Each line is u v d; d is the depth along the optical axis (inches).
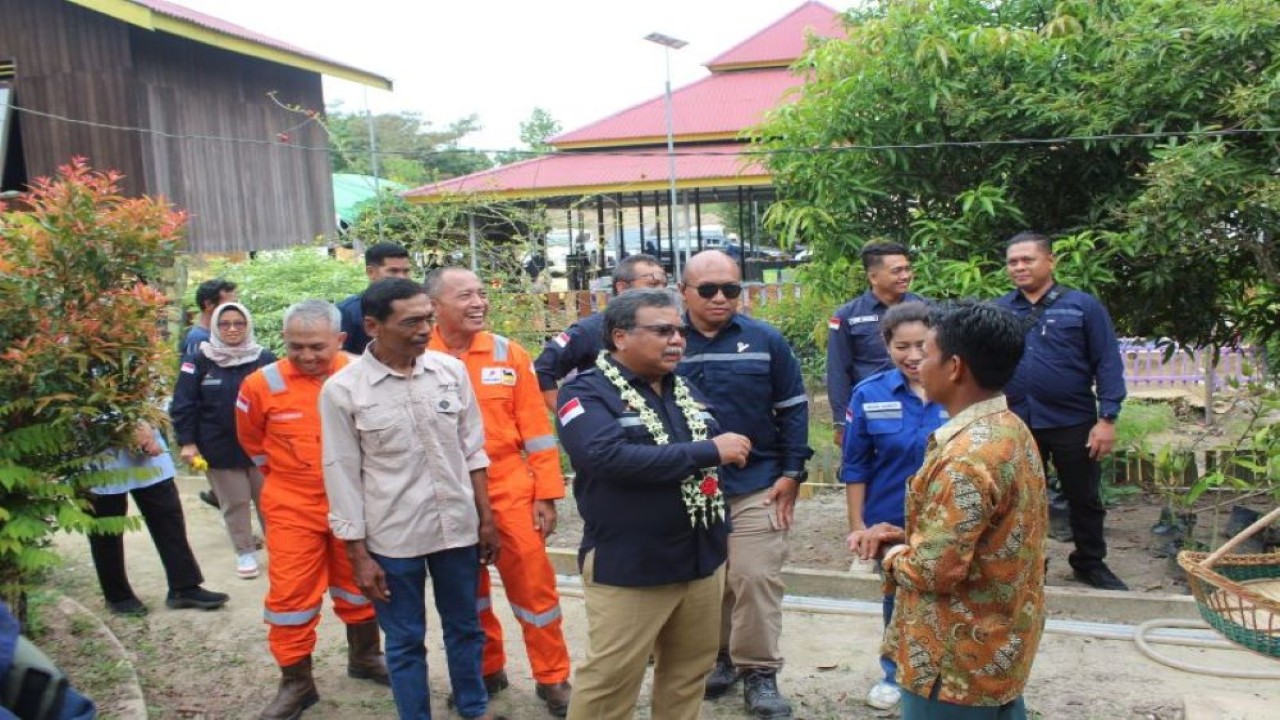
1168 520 275.4
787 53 845.2
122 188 507.5
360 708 192.2
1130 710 178.2
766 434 181.9
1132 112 273.4
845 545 279.6
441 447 165.9
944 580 110.3
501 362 185.3
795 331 476.4
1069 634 212.5
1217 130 262.2
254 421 190.5
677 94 831.7
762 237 943.7
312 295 466.0
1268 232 252.4
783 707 177.9
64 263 181.3
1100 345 226.2
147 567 278.5
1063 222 299.3
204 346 258.1
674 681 152.4
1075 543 239.3
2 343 177.6
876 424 169.0
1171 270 273.3
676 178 715.4
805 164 301.1
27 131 513.7
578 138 782.5
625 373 146.4
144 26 483.2
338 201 858.8
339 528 162.9
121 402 185.9
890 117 296.0
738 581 177.8
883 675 196.5
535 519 183.2
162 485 240.8
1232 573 148.1
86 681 195.3
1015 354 112.0
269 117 613.6
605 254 925.2
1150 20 269.1
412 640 164.9
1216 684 188.2
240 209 584.7
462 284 183.5
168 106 534.6
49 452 183.2
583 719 146.3
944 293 277.6
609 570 143.6
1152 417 355.3
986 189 279.9
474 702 170.4
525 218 497.7
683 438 146.2
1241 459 283.1
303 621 186.1
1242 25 252.8
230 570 275.1
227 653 219.1
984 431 111.3
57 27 507.5
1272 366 309.0
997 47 283.6
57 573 273.0
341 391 163.2
